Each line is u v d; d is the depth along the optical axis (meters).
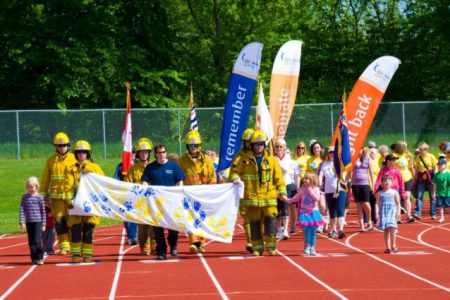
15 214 35.16
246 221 20.23
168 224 19.30
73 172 19.44
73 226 18.92
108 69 50.44
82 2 51.84
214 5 61.34
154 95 52.41
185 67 61.38
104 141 41.69
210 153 25.02
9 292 14.98
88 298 14.07
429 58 61.16
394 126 44.06
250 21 60.53
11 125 41.25
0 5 51.47
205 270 17.14
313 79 64.62
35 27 50.44
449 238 23.06
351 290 14.30
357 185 25.12
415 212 29.33
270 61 60.53
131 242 23.36
